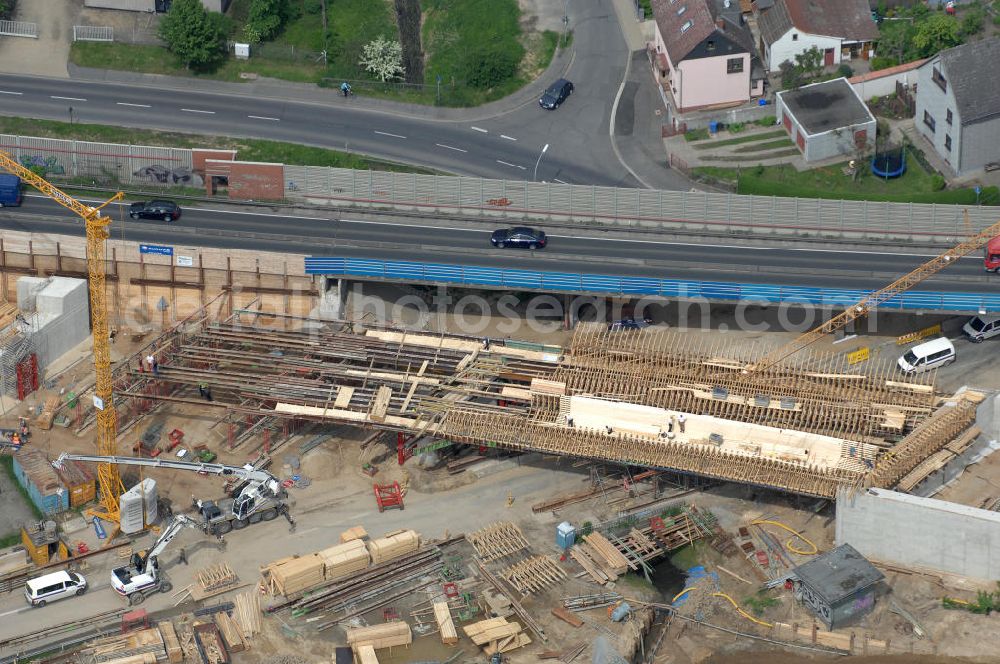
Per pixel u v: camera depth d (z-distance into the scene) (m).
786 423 152.88
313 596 140.50
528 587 142.00
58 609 140.12
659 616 140.88
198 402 158.62
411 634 137.50
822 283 169.38
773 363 158.62
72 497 150.62
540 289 169.12
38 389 166.25
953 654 135.12
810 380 156.75
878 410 153.12
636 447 150.62
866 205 176.00
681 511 150.12
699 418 152.88
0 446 158.12
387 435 159.12
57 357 170.50
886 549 142.75
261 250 176.00
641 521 149.12
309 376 162.25
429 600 141.00
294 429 160.00
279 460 156.75
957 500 147.12
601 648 135.25
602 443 151.25
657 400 155.62
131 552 146.25
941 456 148.00
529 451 155.12
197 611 139.25
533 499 152.00
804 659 136.00
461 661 135.25
